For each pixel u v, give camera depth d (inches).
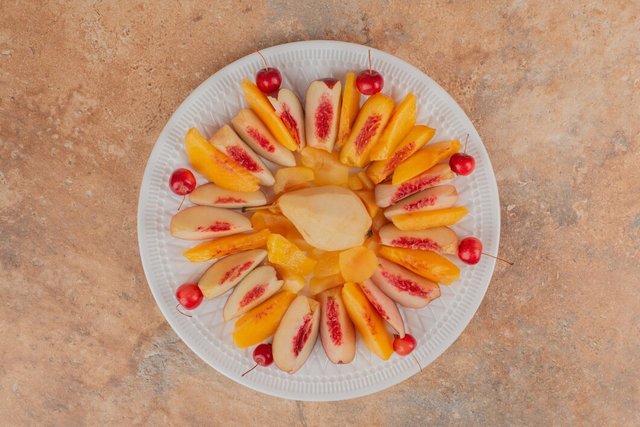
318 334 25.8
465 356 27.5
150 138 26.0
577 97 25.8
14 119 26.0
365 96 24.5
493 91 25.8
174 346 27.5
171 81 25.8
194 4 25.4
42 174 26.3
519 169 26.3
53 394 27.7
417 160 24.4
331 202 24.2
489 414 27.7
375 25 25.5
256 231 25.3
